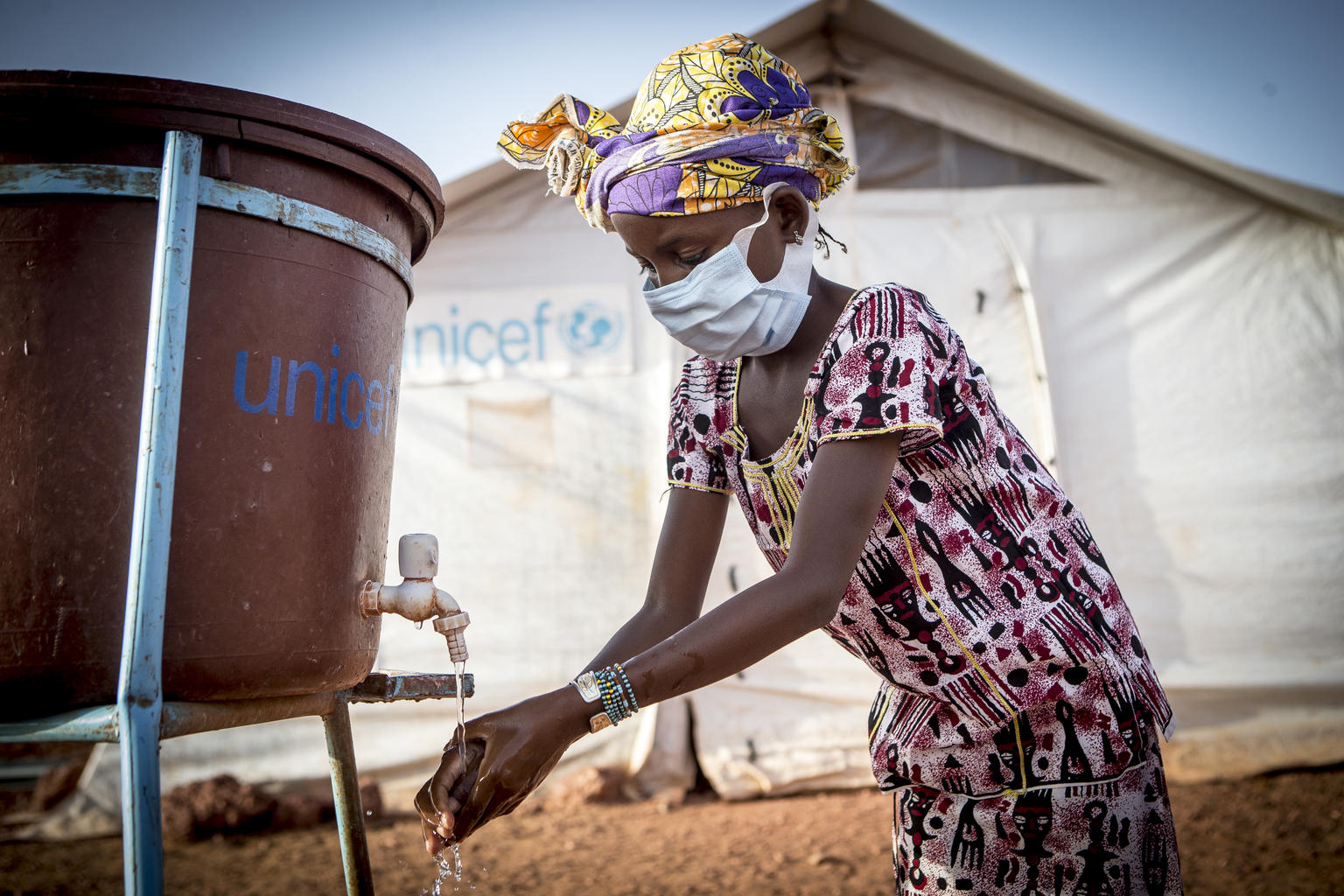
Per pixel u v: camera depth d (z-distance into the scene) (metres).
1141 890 1.35
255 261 1.25
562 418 5.94
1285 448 5.81
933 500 1.32
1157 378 5.89
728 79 1.29
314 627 1.29
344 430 1.35
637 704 1.17
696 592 1.60
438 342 5.97
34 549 1.16
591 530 5.86
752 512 1.48
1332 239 5.97
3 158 1.19
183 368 1.18
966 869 1.38
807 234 1.37
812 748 5.61
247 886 4.23
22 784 6.02
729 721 5.68
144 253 1.21
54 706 1.15
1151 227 6.03
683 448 1.58
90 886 4.27
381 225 1.44
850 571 1.22
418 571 1.40
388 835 5.09
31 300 1.18
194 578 1.18
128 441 1.18
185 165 1.19
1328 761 5.50
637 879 4.18
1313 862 4.09
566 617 5.80
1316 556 5.72
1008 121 6.07
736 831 4.89
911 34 5.74
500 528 5.86
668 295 1.33
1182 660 5.67
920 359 1.25
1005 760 1.35
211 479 1.20
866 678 5.70
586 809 5.41
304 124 1.27
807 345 1.39
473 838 4.95
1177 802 5.10
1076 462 5.80
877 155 6.11
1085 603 1.37
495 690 5.75
